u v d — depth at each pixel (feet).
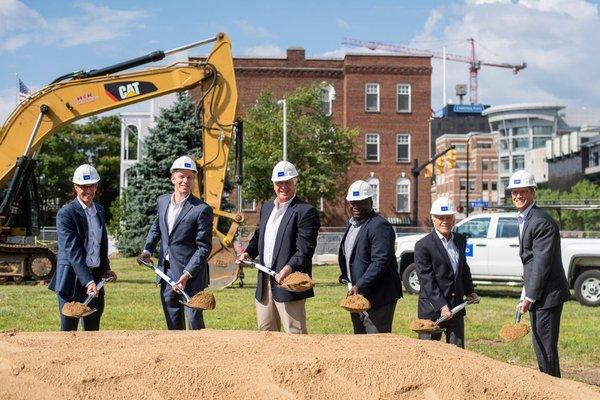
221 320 42.06
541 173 285.43
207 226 23.99
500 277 58.90
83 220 23.53
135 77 61.36
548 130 374.63
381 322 22.82
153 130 112.98
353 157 147.54
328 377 15.16
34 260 66.23
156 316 43.14
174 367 15.42
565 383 16.93
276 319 24.17
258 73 163.73
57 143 207.21
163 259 24.27
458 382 15.17
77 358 16.15
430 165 131.34
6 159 61.98
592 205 66.39
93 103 61.52
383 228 22.84
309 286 22.22
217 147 61.52
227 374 15.25
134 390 14.74
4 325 38.22
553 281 22.04
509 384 15.62
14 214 63.62
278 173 23.52
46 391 14.71
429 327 21.17
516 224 59.00
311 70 164.76
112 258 108.68
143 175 112.57
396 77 166.20
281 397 14.53
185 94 114.42
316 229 23.44
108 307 47.24
